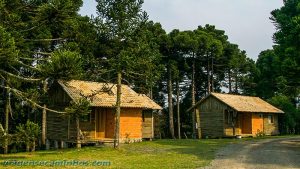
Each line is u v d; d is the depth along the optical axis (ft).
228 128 137.18
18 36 62.54
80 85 104.12
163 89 200.34
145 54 82.02
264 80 215.92
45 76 53.93
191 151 77.82
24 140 59.62
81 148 87.81
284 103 176.45
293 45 83.76
